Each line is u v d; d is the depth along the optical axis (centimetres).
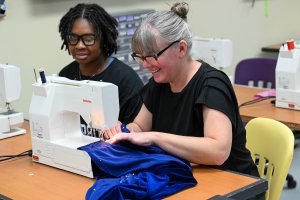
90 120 167
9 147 201
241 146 178
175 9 172
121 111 232
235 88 329
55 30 316
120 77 234
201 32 423
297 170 361
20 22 294
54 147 170
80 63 234
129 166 152
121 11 353
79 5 231
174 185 146
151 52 162
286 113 263
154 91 189
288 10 534
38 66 309
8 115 215
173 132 180
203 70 174
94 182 155
